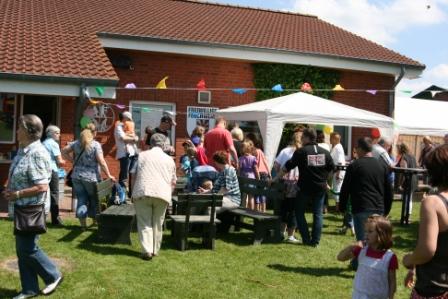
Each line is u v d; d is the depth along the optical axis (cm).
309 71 1691
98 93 1191
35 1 1762
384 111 1811
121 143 1222
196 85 1583
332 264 779
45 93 1148
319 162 870
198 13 1944
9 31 1411
